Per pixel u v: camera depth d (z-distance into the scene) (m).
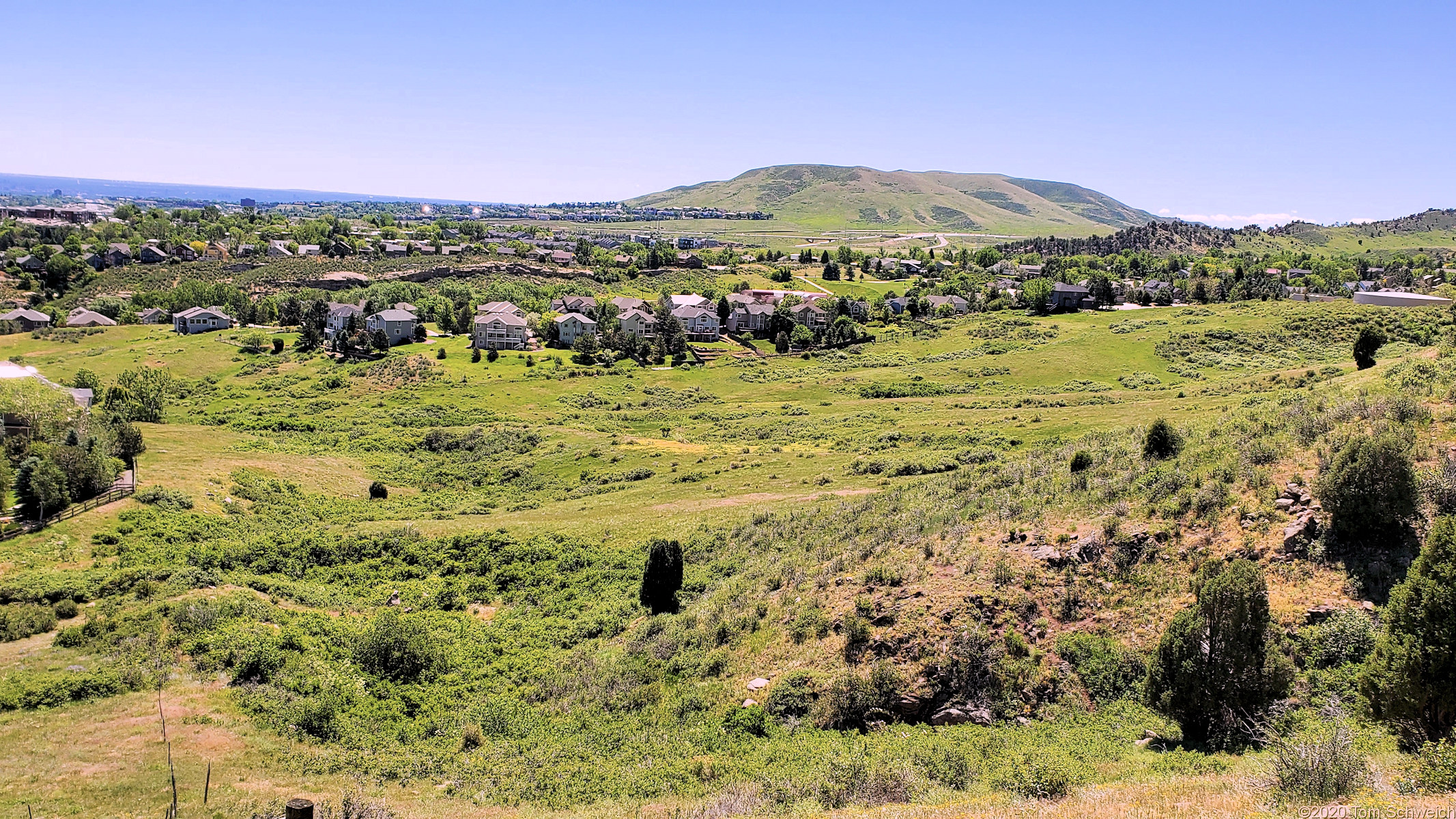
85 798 24.27
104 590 42.31
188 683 33.47
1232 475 36.00
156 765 26.53
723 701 32.06
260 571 50.47
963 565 34.69
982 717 28.45
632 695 33.75
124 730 29.11
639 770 27.72
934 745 26.81
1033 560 34.06
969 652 29.83
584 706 33.91
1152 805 19.06
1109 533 34.41
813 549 44.34
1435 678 21.12
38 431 65.50
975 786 23.41
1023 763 24.30
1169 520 34.66
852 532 44.97
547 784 27.03
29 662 34.03
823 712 29.88
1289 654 27.17
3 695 30.72
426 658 37.94
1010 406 99.38
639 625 41.75
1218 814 17.89
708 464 77.88
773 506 58.72
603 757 29.23
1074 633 30.91
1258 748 23.92
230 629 38.06
